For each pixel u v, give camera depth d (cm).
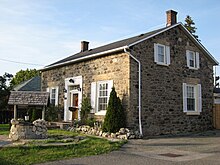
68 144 1014
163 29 1650
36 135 1177
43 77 2192
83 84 1750
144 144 1154
